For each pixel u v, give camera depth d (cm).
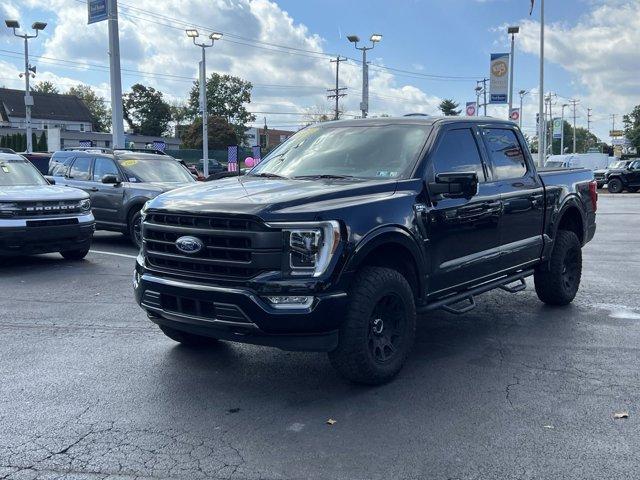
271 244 432
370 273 470
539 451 384
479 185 594
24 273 977
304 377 516
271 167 605
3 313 724
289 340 439
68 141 6731
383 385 496
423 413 442
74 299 796
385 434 409
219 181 563
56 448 391
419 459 375
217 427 420
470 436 405
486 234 598
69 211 1032
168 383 502
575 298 815
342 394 478
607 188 3878
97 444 396
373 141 580
